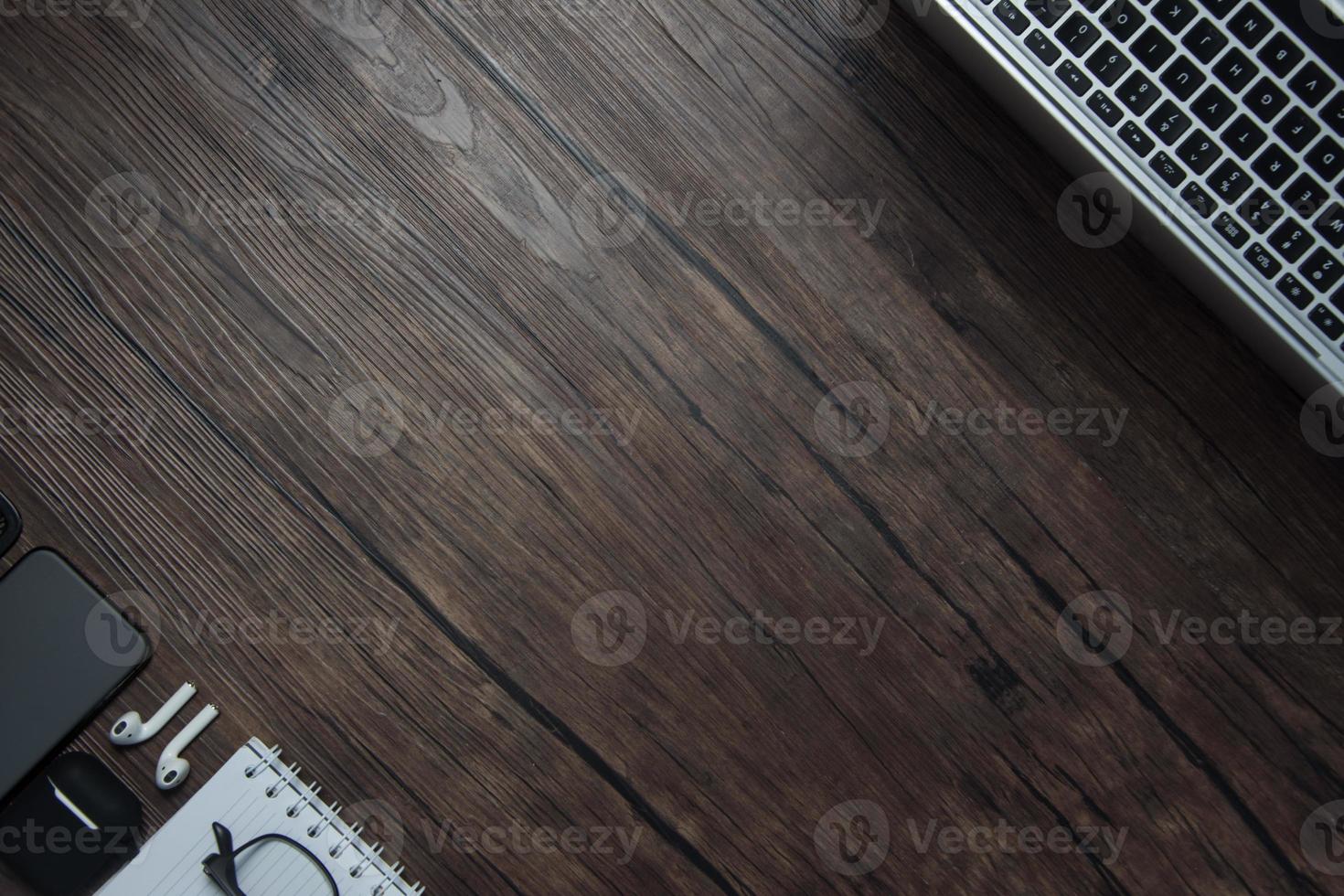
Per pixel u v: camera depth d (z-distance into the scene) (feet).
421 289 2.39
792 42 2.38
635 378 2.38
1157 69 1.97
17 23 2.40
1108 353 2.34
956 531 2.34
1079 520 2.33
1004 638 2.33
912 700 2.32
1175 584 2.31
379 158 2.40
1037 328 2.35
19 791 2.19
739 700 2.32
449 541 2.35
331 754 2.29
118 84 2.40
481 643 2.33
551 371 2.38
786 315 2.38
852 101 2.38
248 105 2.41
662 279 2.39
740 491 2.36
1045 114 2.05
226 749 2.28
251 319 2.39
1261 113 1.94
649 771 2.31
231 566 2.34
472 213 2.40
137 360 2.39
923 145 2.37
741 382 2.38
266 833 2.21
